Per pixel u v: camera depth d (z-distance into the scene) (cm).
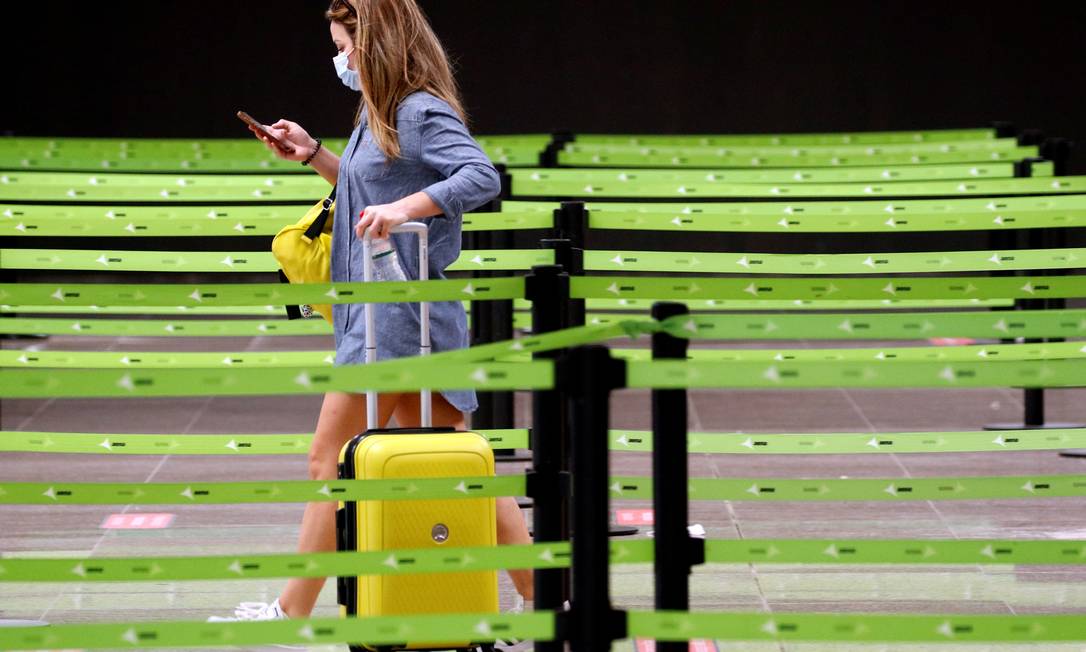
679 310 1116
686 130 5384
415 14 1485
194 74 5341
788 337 1123
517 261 1956
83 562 1146
